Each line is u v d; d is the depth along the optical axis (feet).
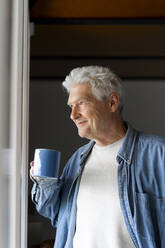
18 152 3.85
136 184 6.32
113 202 6.28
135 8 12.88
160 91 18.74
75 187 6.75
